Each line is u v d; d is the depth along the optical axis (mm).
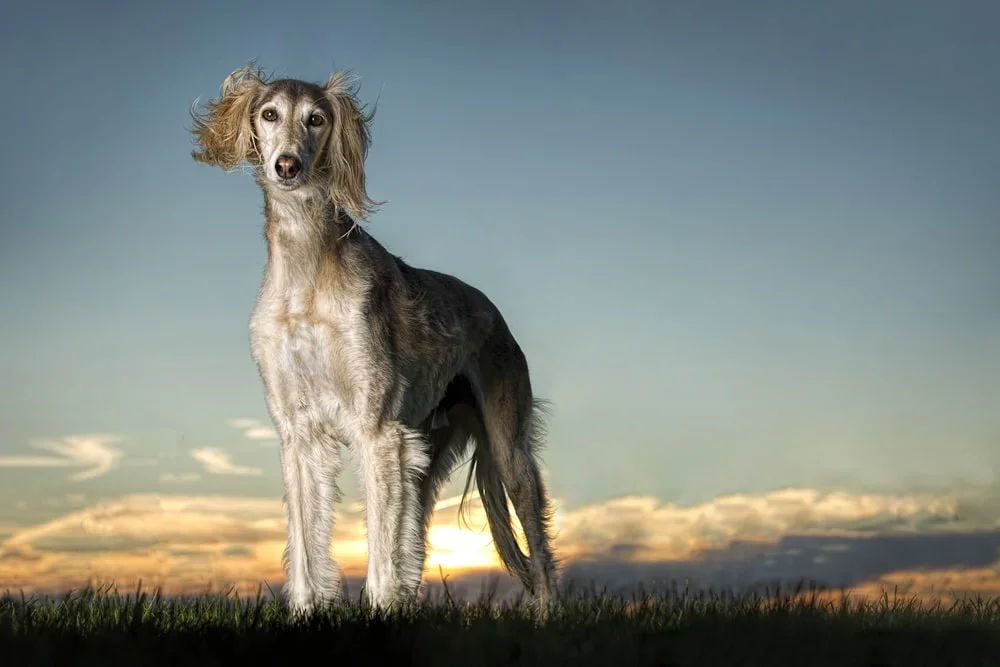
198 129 6355
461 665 3848
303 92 6090
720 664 3891
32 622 4504
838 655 4008
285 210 6117
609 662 3838
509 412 7336
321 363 6184
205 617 4852
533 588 7281
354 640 4125
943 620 4961
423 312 6613
